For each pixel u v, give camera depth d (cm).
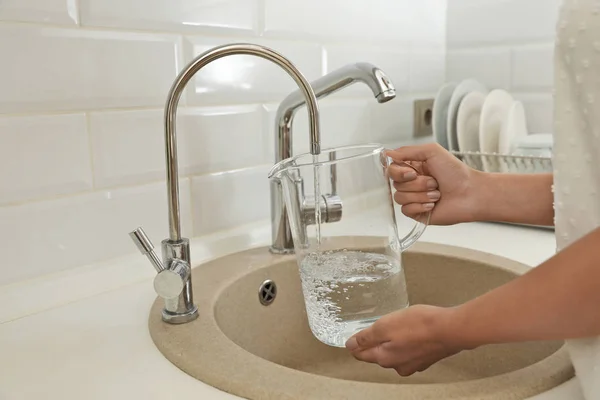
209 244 85
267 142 92
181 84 60
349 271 60
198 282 73
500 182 70
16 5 62
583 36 44
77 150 69
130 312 67
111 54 71
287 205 68
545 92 122
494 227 101
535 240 93
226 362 52
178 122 79
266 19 89
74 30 67
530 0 121
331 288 60
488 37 128
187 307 62
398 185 73
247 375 49
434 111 114
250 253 84
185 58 79
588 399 44
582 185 46
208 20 80
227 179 87
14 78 63
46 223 68
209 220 86
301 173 65
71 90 68
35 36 64
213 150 84
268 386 47
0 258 65
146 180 77
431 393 46
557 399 47
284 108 78
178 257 62
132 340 59
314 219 65
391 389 46
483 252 83
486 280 79
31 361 55
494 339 42
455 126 112
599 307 37
